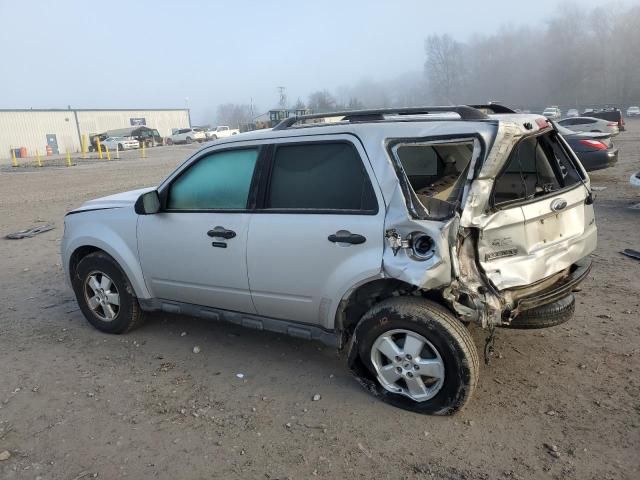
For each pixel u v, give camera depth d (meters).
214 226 4.09
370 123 3.59
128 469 3.04
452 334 3.21
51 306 5.88
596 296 5.37
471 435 3.22
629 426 3.22
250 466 3.04
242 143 4.05
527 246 3.43
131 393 3.89
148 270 4.58
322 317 3.72
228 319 4.30
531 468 2.91
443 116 3.79
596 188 12.09
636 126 46.72
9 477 3.00
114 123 67.31
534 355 4.16
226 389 3.91
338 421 3.43
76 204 14.08
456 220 3.08
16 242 9.45
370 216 3.39
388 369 3.51
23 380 4.14
